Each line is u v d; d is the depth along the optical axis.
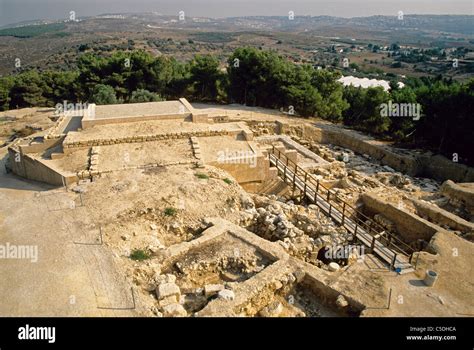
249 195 19.20
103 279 11.72
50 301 10.78
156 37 153.50
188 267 12.90
